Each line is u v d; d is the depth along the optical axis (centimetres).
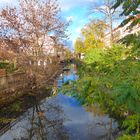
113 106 258
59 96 1866
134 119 308
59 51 2494
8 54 2128
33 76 2017
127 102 189
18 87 1800
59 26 2323
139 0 302
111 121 1030
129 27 322
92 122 1146
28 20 2223
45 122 1289
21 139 1048
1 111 1450
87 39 4081
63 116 1363
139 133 308
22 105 1681
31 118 1383
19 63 2111
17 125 1261
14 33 2186
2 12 2172
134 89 190
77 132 1084
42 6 2283
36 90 1920
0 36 2155
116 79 229
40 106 1661
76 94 260
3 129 1196
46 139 1045
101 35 3962
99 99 247
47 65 2242
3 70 1716
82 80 261
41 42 2255
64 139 1012
